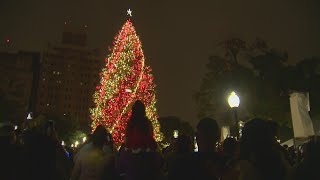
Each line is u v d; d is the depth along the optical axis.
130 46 47.94
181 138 7.39
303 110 17.80
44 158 7.74
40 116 8.56
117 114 45.38
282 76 45.53
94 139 8.07
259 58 46.88
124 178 7.01
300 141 17.50
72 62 187.25
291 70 45.81
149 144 6.64
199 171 5.46
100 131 8.10
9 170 7.46
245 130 5.14
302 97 18.00
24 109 81.81
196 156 5.59
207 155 5.57
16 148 7.71
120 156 6.78
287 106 44.84
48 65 184.88
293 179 5.32
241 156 5.16
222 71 49.78
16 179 7.52
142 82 47.69
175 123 100.62
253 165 4.92
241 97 46.09
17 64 171.62
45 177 7.67
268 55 47.06
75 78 185.38
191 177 5.46
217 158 5.55
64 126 98.12
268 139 5.02
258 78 47.19
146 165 6.54
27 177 7.56
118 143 44.12
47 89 181.00
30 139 7.81
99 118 46.75
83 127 141.25
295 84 44.91
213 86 48.72
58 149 8.69
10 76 167.38
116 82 46.53
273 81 45.53
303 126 17.56
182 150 7.30
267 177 4.84
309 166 5.40
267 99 45.19
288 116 44.75
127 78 46.66
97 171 7.69
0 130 7.67
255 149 4.98
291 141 24.12
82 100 184.00
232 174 5.32
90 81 187.00
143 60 48.38
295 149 14.66
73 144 99.94
